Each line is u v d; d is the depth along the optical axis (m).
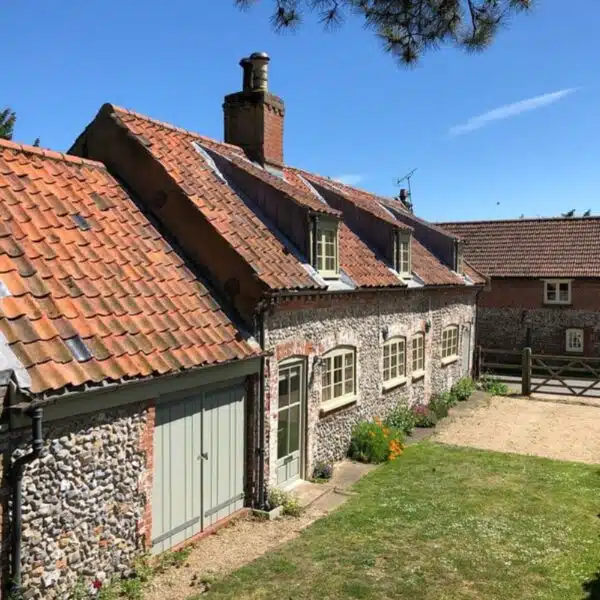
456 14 7.38
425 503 10.21
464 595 7.23
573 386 21.83
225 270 9.48
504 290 28.70
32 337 6.25
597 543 8.75
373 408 13.97
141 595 6.93
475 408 18.41
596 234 28.91
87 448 6.61
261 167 13.80
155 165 9.98
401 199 25.50
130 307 7.80
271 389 9.80
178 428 8.11
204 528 8.70
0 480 5.64
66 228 8.19
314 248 11.25
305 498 10.35
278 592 7.17
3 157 8.48
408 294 15.52
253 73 13.87
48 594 6.18
